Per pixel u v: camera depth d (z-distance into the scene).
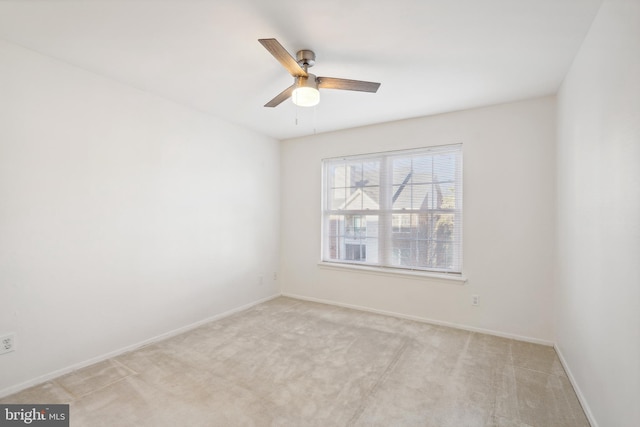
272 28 1.88
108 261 2.59
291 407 1.94
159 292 2.98
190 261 3.28
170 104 3.07
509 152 3.06
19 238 2.11
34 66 2.17
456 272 3.38
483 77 2.52
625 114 1.39
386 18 1.78
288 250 4.55
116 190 2.64
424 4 1.65
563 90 2.55
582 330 1.99
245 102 3.13
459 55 2.19
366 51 2.14
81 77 2.41
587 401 1.87
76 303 2.39
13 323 2.08
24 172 2.12
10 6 1.67
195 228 3.33
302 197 4.41
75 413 1.87
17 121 2.09
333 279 4.15
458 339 3.00
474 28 1.87
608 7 1.57
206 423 1.79
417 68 2.38
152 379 2.26
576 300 2.13
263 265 4.29
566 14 1.73
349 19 1.79
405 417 1.85
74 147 2.38
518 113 3.02
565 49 2.09
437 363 2.52
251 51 2.16
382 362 2.53
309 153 4.35
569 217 2.33
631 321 1.32
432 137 3.45
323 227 4.29
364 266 3.95
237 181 3.86
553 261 2.87
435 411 1.91
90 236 2.47
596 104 1.75
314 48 2.10
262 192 4.26
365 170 3.97
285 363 2.51
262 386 2.17
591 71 1.84
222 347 2.81
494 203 3.13
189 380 2.25
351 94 2.87
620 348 1.42
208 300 3.47
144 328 2.86
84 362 2.43
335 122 3.74
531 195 2.96
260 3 1.65
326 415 1.87
